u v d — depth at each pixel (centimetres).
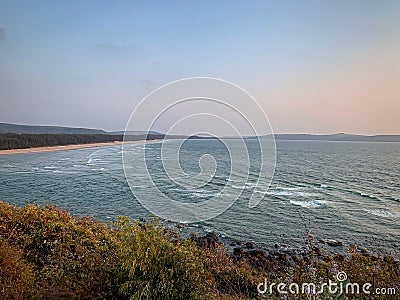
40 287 396
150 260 400
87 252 465
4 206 612
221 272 675
